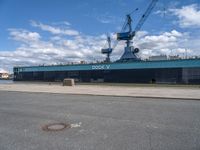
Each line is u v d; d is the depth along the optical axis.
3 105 13.48
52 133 6.80
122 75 63.91
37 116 9.65
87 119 8.82
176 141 5.84
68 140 6.05
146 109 11.27
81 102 14.62
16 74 89.88
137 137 6.23
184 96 17.98
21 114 10.22
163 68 56.94
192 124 7.77
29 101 15.53
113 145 5.57
